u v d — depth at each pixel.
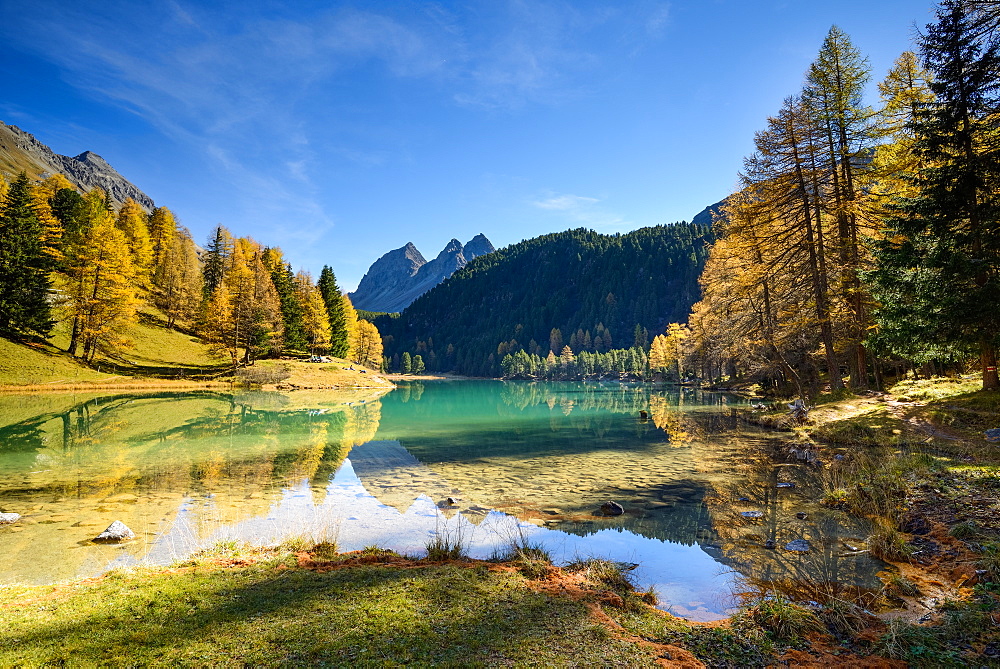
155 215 77.94
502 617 4.82
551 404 47.88
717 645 4.56
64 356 43.69
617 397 58.03
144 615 4.73
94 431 22.31
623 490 12.71
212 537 8.91
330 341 77.25
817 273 23.75
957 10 13.86
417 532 9.43
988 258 12.68
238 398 41.47
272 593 5.36
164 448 18.66
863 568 6.84
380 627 4.49
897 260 14.52
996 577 5.58
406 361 163.88
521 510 11.02
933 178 13.91
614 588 6.27
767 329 28.20
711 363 55.16
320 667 3.73
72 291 43.81
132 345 49.75
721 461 15.95
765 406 30.33
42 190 61.78
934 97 15.70
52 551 8.04
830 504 10.23
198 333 66.44
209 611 4.84
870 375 30.69
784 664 4.22
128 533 8.82
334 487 13.23
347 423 28.69
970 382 19.41
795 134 23.77
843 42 23.25
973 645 4.29
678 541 8.63
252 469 15.27
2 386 36.25
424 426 28.00
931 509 8.30
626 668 3.90
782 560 7.44
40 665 3.74
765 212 26.03
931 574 6.29
